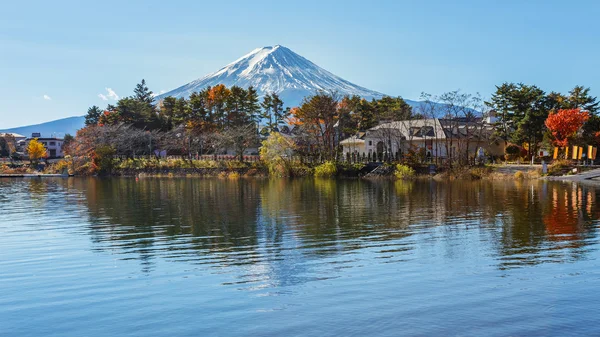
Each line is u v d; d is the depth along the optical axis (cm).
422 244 2434
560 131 8406
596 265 1973
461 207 3862
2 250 2416
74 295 1695
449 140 9769
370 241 2534
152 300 1631
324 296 1638
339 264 2053
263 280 1839
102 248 2455
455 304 1541
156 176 9631
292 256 2222
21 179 9406
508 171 7812
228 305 1570
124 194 5547
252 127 11288
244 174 9256
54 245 2534
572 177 6869
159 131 13375
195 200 4753
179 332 1377
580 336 1304
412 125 10369
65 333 1391
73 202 4706
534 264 2002
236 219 3400
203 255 2273
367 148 10462
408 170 7888
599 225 2912
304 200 4606
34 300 1648
